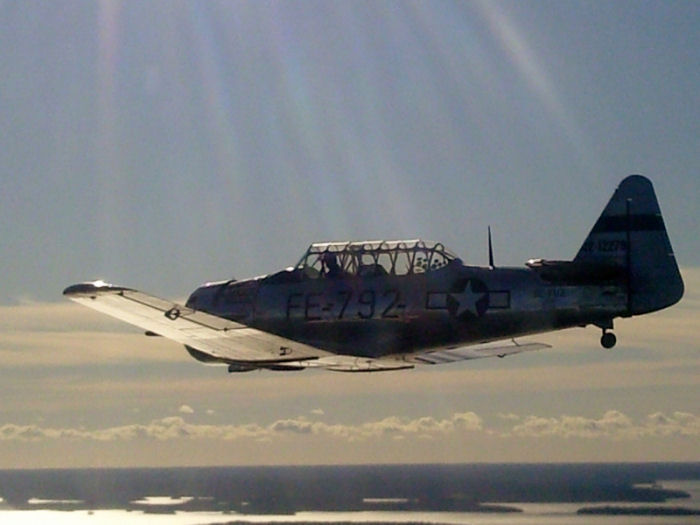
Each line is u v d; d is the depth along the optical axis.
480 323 24.48
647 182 24.73
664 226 24.53
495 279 24.48
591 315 24.44
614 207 24.78
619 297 24.36
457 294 24.50
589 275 24.33
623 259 24.58
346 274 25.16
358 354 25.05
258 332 22.02
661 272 24.42
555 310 24.31
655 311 24.39
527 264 24.59
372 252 25.08
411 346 24.91
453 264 24.77
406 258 24.91
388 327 24.81
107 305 20.25
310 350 23.39
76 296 19.58
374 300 24.84
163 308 20.45
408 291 24.70
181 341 22.83
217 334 22.11
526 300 24.31
